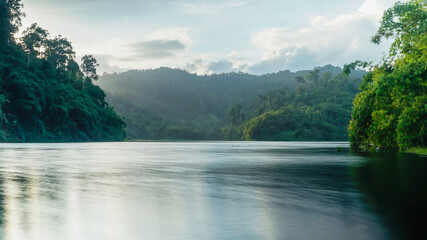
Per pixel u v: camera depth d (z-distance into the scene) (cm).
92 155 3531
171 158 2995
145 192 1058
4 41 14100
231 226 646
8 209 807
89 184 1246
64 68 17300
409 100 3484
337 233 590
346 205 827
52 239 571
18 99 12025
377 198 916
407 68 3023
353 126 4625
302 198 934
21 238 576
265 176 1494
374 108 4153
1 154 3688
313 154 3662
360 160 2520
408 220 677
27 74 12825
